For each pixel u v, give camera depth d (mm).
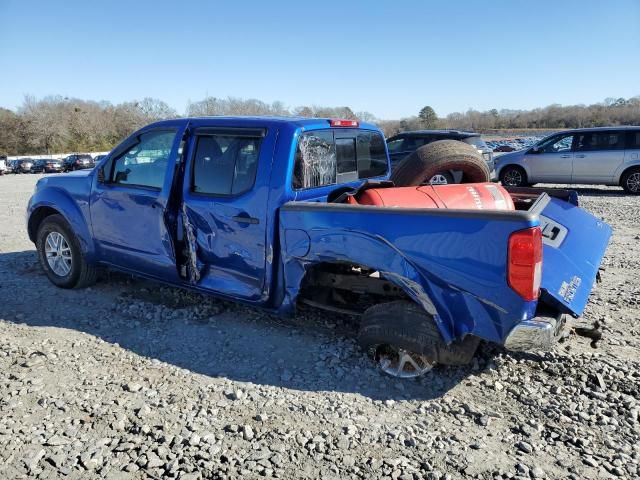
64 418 3264
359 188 4367
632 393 3564
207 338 4465
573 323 4656
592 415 3312
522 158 15391
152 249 4910
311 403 3469
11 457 2891
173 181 4621
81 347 4301
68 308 5176
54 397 3506
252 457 2910
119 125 82125
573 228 4180
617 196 13898
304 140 4246
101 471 2787
